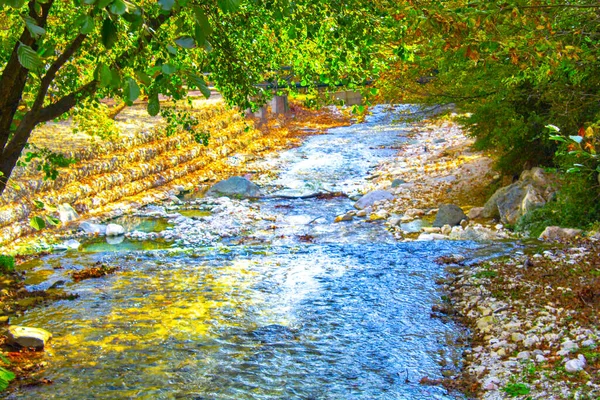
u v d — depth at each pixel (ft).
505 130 49.21
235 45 31.12
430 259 33.63
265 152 88.38
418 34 21.50
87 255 38.19
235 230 50.42
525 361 20.08
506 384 18.80
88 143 62.28
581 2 26.45
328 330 24.23
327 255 35.42
